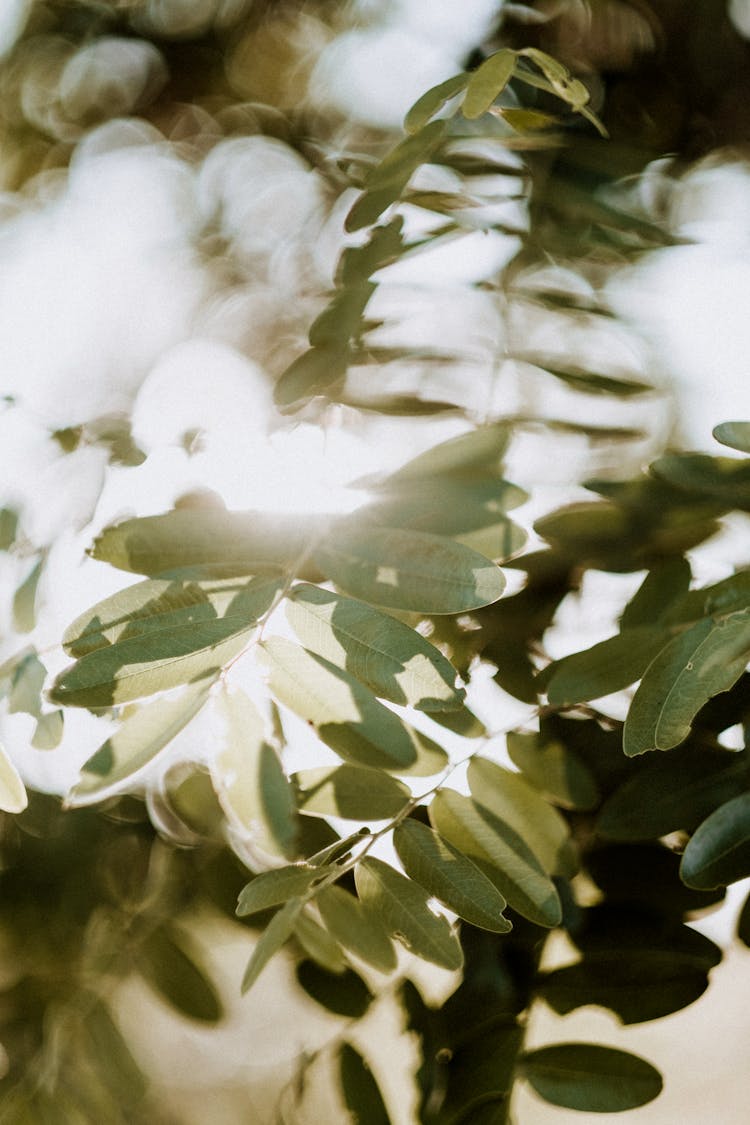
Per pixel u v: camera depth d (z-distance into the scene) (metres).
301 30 0.79
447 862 0.44
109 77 0.84
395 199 0.46
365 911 0.44
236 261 0.79
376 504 0.45
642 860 0.50
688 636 0.42
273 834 0.44
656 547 0.52
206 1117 0.62
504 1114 0.47
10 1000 0.58
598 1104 0.47
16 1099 0.57
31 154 0.86
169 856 0.58
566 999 0.49
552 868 0.47
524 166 0.57
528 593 0.54
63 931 0.59
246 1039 0.62
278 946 0.43
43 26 0.83
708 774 0.49
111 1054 0.58
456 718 0.46
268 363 0.74
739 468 0.49
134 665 0.42
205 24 0.81
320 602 0.43
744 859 0.45
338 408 0.48
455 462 0.46
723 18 0.65
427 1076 0.49
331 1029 0.54
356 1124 0.50
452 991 0.50
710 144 0.65
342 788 0.45
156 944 0.57
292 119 0.79
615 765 0.50
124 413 0.52
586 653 0.46
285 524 0.44
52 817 0.60
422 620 0.54
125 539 0.44
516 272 0.57
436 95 0.46
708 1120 0.74
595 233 0.57
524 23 0.66
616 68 0.65
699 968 0.49
